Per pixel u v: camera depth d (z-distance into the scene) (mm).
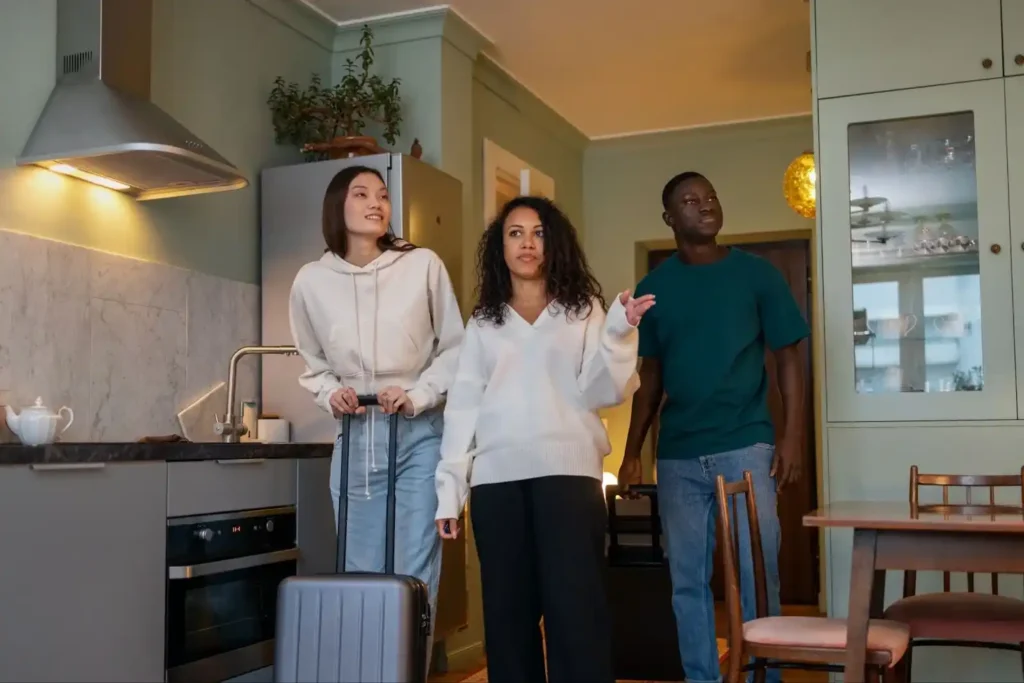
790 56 4797
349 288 2654
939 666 3164
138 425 3180
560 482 2236
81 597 2309
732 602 2227
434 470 2639
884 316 3318
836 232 3371
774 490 2965
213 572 2689
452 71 4340
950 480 2885
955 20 3299
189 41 3498
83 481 2330
